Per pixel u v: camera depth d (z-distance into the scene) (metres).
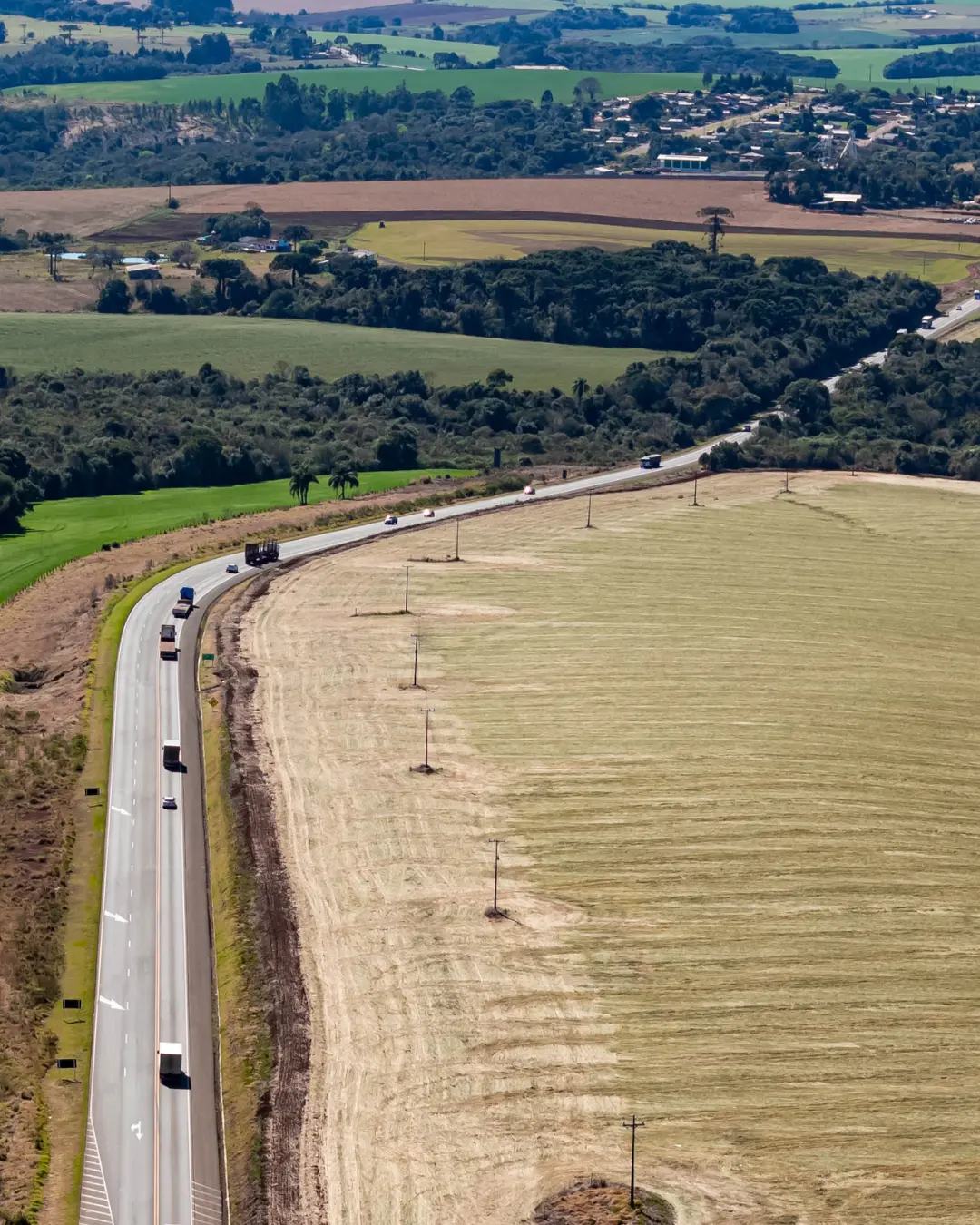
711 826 151.38
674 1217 103.69
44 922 134.75
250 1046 119.44
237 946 131.75
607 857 145.38
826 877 143.25
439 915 135.75
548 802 154.88
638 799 155.88
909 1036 121.88
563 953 130.75
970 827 153.62
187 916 137.75
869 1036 121.69
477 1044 119.62
